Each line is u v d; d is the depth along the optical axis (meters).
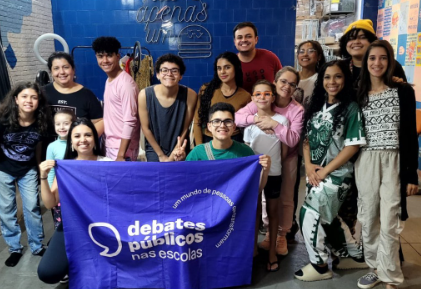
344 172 2.43
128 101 2.83
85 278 2.30
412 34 4.59
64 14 5.68
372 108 2.29
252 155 2.36
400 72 2.53
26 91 2.63
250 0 5.56
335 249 2.72
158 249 2.27
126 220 2.25
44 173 2.19
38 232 2.90
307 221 2.51
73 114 2.64
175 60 2.66
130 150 3.02
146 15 5.67
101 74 5.87
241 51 3.20
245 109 2.73
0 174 2.77
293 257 2.92
